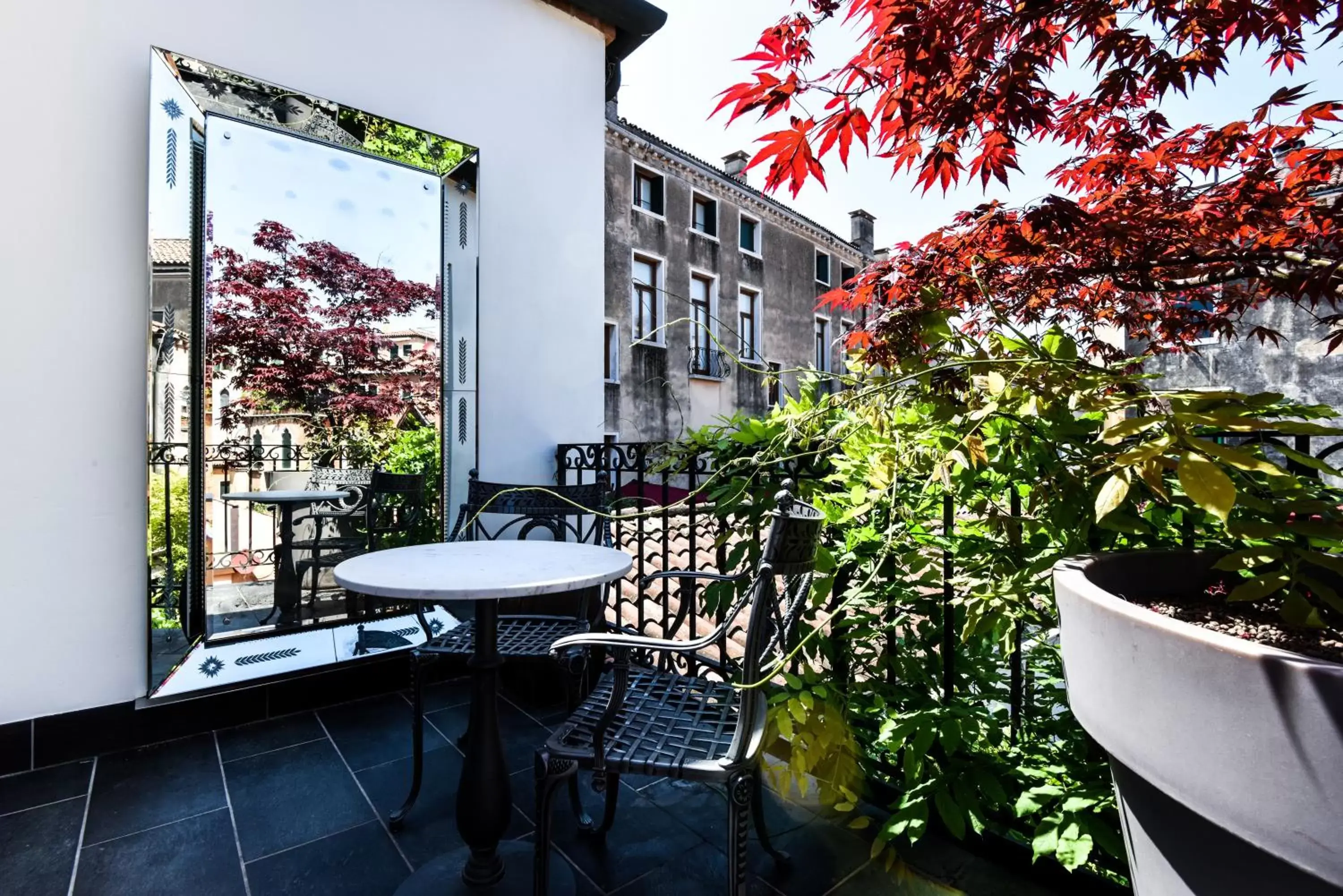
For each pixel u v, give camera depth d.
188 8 2.45
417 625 2.99
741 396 15.86
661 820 1.89
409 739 2.39
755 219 16.84
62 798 1.96
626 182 13.52
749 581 1.85
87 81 2.24
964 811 1.45
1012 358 1.40
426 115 3.12
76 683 2.20
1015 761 1.61
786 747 1.95
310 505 2.72
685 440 2.43
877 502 1.73
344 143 2.83
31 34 2.15
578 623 2.22
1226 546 1.27
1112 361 2.03
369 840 1.77
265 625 2.58
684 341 14.68
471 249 3.28
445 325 3.17
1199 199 1.77
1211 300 1.95
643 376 13.65
